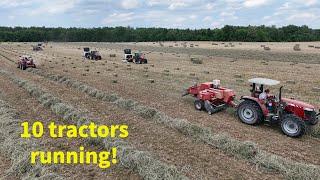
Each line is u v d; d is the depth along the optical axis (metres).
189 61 36.88
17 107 14.80
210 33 107.00
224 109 14.77
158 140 10.84
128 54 36.69
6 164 9.13
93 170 8.77
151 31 124.12
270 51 47.19
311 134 11.73
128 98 16.80
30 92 17.67
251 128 12.36
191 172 8.59
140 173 8.46
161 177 8.11
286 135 11.59
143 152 9.27
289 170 8.61
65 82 21.41
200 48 58.28
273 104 12.23
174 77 24.31
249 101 12.85
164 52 51.72
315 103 15.88
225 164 9.12
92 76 24.44
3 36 123.81
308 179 8.22
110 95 16.64
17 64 33.69
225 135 10.84
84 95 17.58
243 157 9.55
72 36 133.88
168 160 9.30
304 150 10.27
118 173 8.62
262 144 10.70
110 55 43.31
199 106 14.66
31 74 25.86
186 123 11.85
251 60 37.06
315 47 54.47
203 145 10.46
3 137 10.88
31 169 8.70
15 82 21.17
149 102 16.06
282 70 28.23
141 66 31.59
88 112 13.77
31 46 73.56
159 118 13.01
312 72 26.72
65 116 12.97
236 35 98.88
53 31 137.62
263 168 8.88
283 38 96.88
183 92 18.56
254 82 12.52
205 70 28.56
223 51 49.56
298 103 11.80
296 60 36.31
